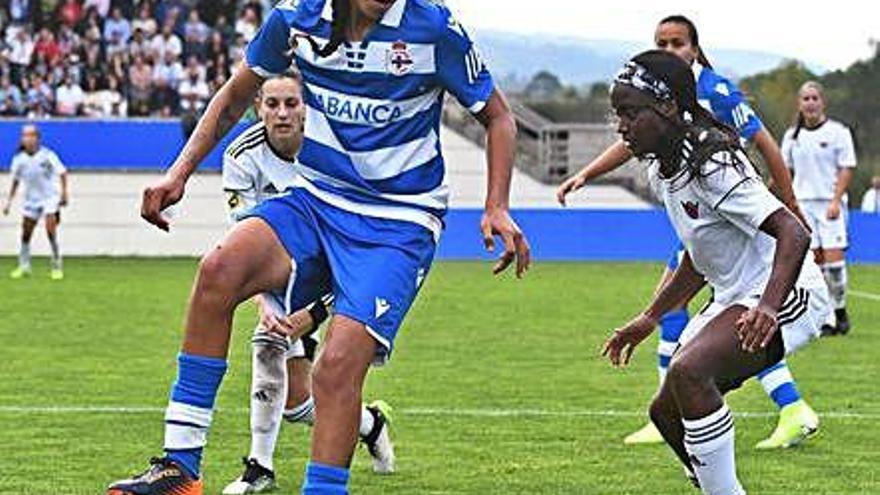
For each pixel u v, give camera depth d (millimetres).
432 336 19406
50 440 11383
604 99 44719
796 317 8117
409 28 7344
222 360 7254
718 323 7773
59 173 29391
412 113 7469
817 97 20859
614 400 13789
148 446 11133
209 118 7723
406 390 14383
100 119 36094
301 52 7449
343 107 7434
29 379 15000
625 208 37125
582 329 20375
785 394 11234
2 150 36062
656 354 17578
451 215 35875
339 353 7000
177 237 36500
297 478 9922
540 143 39125
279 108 9188
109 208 36219
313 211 7469
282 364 9477
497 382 15023
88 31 38562
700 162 7602
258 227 7355
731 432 7637
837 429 12141
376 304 7113
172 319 21312
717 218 7773
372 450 10047
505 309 23250
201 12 39125
